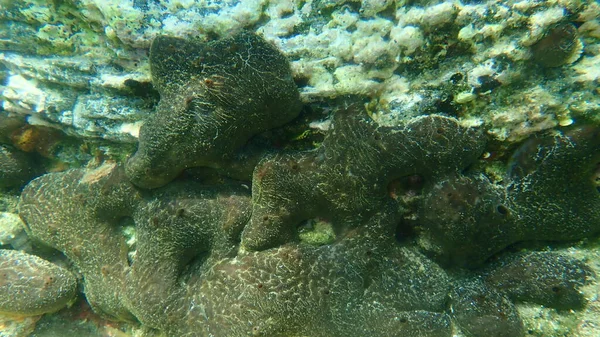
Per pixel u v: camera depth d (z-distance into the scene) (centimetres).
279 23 26
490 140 24
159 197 30
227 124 25
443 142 23
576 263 24
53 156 37
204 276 28
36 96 31
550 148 23
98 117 31
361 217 26
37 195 33
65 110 31
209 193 29
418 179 26
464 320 25
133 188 30
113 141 32
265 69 24
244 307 25
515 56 22
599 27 21
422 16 23
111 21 26
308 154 26
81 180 32
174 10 26
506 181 24
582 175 23
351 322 24
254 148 27
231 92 24
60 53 31
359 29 25
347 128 24
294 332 24
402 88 25
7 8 29
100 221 32
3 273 33
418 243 28
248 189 29
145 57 28
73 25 30
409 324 24
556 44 21
